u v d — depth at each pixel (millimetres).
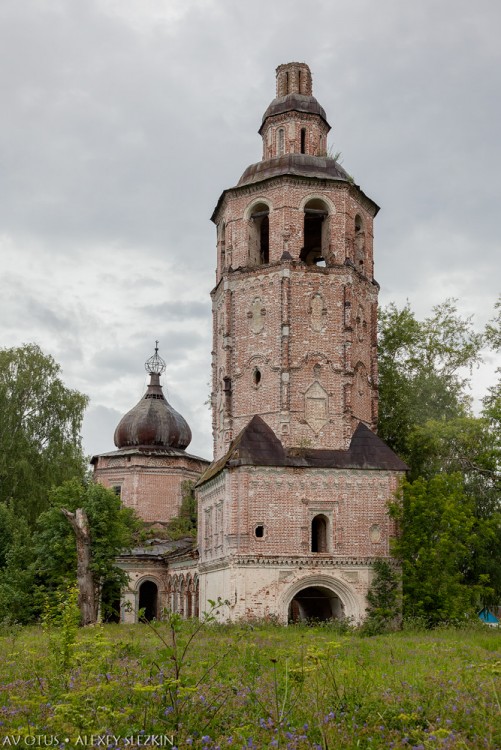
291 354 49969
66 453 73000
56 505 58406
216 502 50469
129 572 73438
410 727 13055
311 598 49812
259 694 15188
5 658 24422
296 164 52969
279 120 56000
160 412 83875
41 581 56781
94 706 13031
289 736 11977
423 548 45438
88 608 50375
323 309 51000
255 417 49531
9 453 70625
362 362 52844
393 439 63406
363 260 54969
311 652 16719
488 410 54531
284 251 51094
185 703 13641
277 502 46812
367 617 45781
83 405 75562
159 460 81500
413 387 63812
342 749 12164
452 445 57156
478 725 13219
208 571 51469
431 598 45906
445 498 47688
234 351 51906
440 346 65688
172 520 80312
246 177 54062
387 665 23672
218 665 19844
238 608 44938
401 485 48438
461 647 31125
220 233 57438
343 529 47281
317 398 49875
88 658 18969
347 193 52938
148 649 26453
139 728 12484
